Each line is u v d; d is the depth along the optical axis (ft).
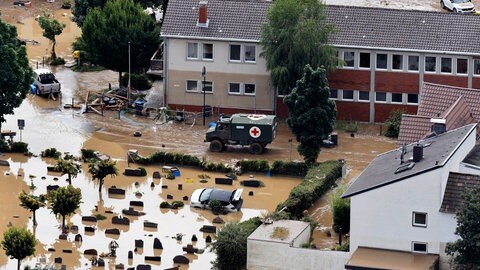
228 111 599.98
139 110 599.98
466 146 438.81
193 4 604.08
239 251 429.38
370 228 416.46
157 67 621.31
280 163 530.27
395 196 412.36
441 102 492.13
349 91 591.78
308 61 580.71
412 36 587.27
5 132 562.25
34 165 536.01
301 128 528.22
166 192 508.53
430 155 428.15
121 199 501.15
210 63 596.29
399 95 590.14
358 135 579.89
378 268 401.29
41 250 452.35
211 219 482.69
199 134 579.89
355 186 424.05
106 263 442.91
